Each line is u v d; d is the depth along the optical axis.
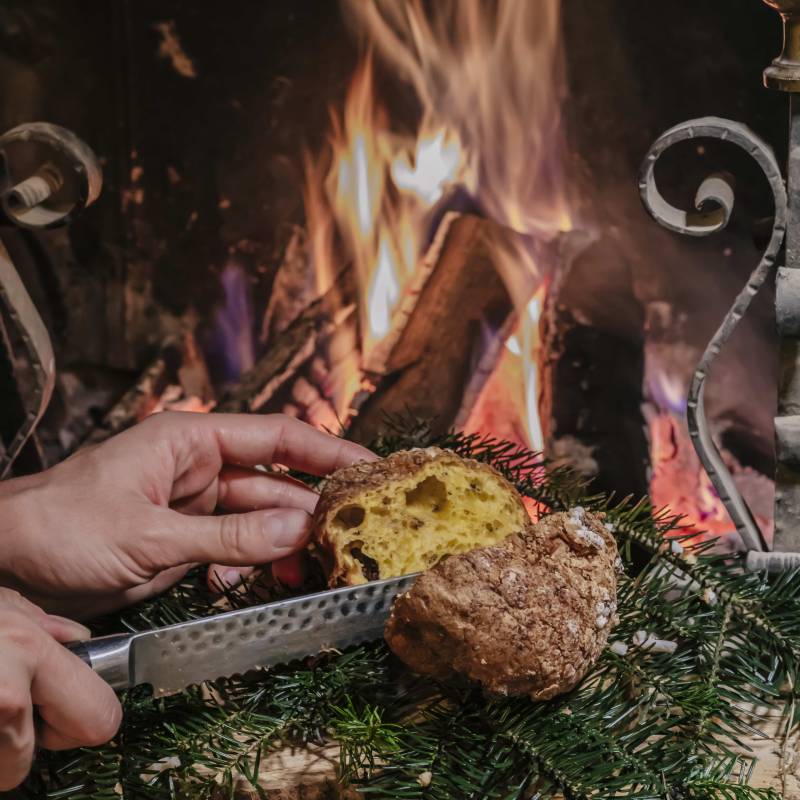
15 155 1.61
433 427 1.46
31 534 0.75
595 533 0.69
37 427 1.68
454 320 1.48
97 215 1.66
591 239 1.50
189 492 0.86
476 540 0.74
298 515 0.76
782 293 0.77
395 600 0.65
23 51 1.59
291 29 1.61
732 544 1.44
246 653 0.70
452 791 0.63
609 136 1.57
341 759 0.65
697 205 0.77
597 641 0.67
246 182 1.66
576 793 0.62
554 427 1.47
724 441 1.54
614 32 1.54
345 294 1.59
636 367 1.49
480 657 0.64
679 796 0.64
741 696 0.72
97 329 1.69
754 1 1.48
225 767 0.66
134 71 1.62
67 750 0.68
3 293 0.86
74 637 0.69
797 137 0.75
